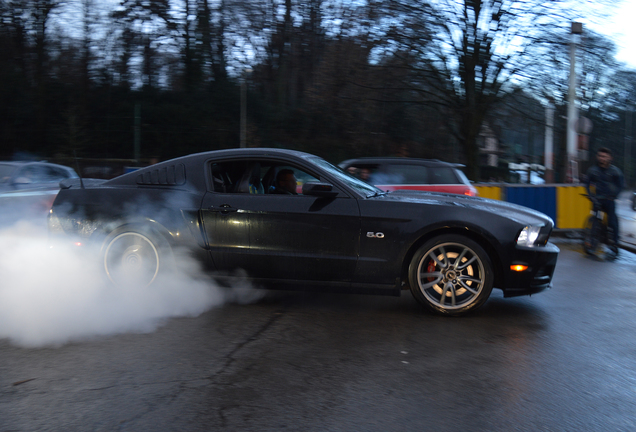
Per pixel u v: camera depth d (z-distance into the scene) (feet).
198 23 102.68
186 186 17.58
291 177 18.03
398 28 57.41
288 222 16.63
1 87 97.81
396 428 9.48
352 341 14.10
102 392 10.87
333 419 9.78
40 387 11.11
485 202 17.47
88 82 103.50
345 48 67.62
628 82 76.69
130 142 100.17
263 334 14.60
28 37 100.83
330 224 16.44
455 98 62.13
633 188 128.67
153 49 105.91
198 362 12.51
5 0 97.50
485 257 15.96
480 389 11.14
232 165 17.84
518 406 10.37
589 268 25.88
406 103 67.41
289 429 9.42
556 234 38.17
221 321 15.72
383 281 16.43
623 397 10.82
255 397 10.68
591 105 81.10
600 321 16.21
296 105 102.53
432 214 16.17
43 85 100.12
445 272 16.28
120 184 18.03
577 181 47.39
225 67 107.55
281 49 99.25
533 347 13.75
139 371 11.96
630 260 28.50
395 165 31.89
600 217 29.55
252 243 16.83
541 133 69.97
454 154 92.17
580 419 9.87
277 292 19.20
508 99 62.18
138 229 17.33
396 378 11.67
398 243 16.19
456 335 14.66
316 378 11.64
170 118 102.68
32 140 97.50
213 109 104.78
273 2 96.02
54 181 31.91
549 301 18.71
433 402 10.51
